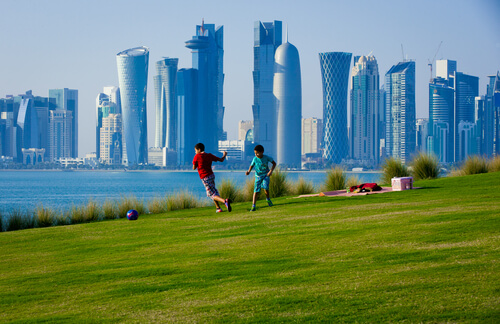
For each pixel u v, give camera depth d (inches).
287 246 440.1
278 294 316.5
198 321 283.1
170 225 620.7
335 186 965.8
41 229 671.8
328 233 477.1
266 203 778.8
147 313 302.5
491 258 349.4
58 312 316.5
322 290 317.4
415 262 358.0
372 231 466.0
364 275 339.3
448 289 300.0
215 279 361.7
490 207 536.7
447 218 490.0
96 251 498.6
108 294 346.0
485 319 260.2
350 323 267.4
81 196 4092.0
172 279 369.7
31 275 411.8
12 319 309.3
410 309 277.9
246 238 492.1
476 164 1051.3
